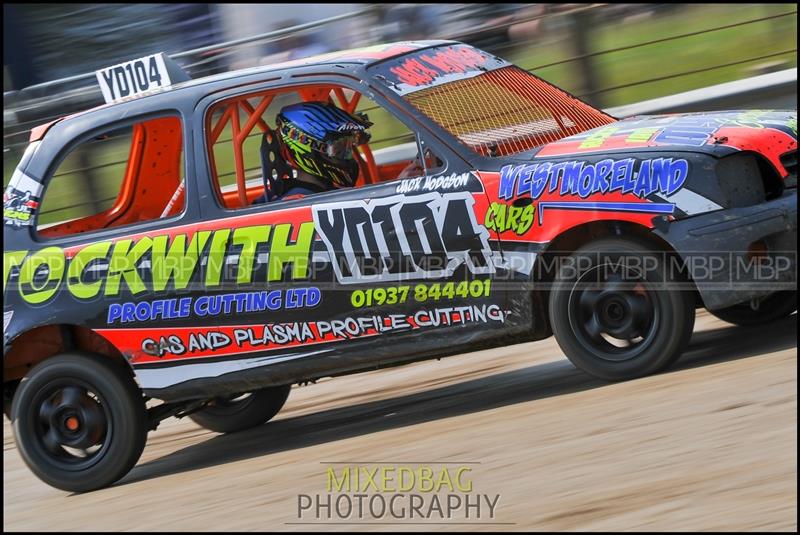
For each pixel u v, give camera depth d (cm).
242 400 1258
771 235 915
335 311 998
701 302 988
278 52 1816
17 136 1992
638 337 958
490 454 889
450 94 1024
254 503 903
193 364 1035
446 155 983
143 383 1042
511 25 1789
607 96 1809
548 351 1285
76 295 1049
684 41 1773
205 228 1028
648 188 925
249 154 1477
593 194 934
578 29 1792
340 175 1055
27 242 1076
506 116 1021
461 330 977
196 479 1050
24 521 1013
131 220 1180
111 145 1964
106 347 1089
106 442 1056
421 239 973
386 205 984
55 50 2138
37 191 1092
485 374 1239
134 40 2134
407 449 967
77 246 1061
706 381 931
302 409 1304
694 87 1783
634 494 741
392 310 987
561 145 979
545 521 730
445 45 1107
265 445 1155
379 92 1008
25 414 1061
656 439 828
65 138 1097
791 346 993
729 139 936
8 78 2155
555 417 943
